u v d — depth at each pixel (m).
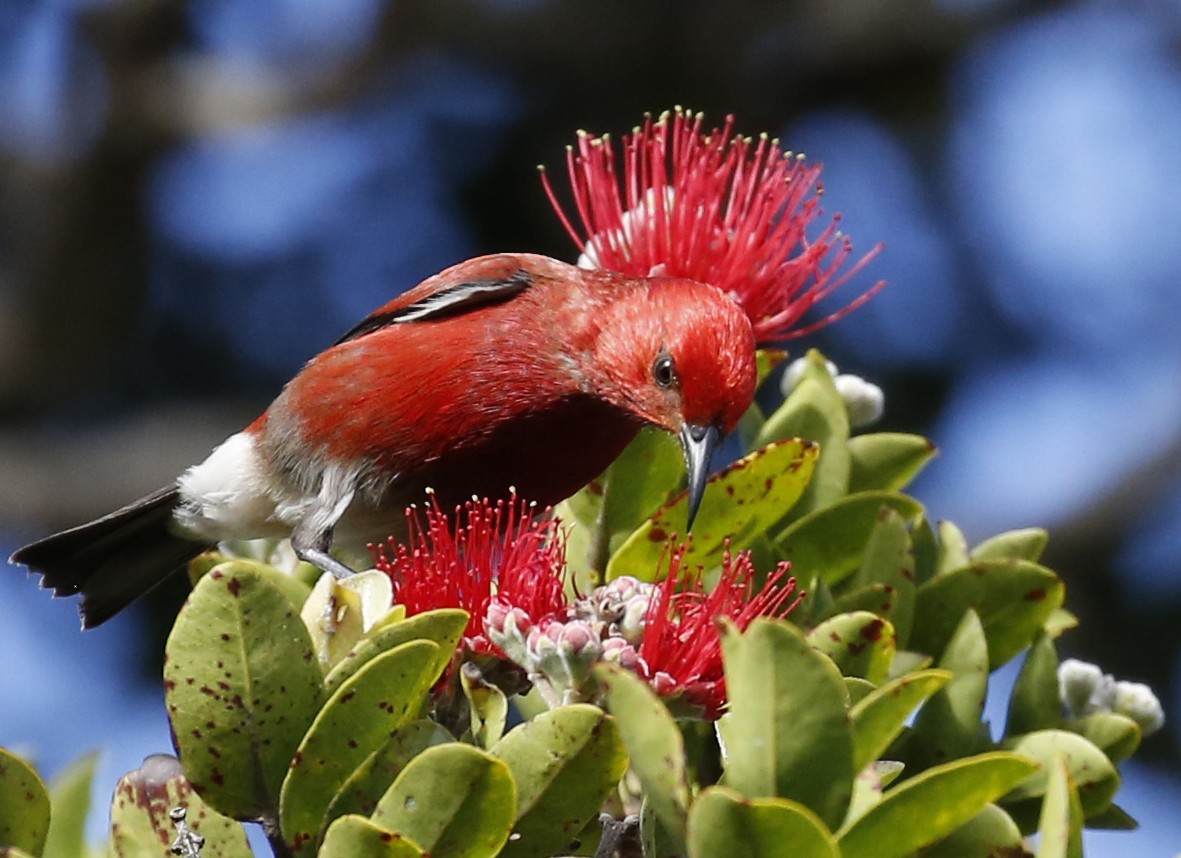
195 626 6.48
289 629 6.52
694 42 22.56
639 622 7.12
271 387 22.27
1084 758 7.82
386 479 10.44
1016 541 9.16
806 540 8.77
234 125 23.25
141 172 23.19
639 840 6.91
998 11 23.36
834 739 5.69
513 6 22.70
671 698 7.00
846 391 9.97
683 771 5.57
